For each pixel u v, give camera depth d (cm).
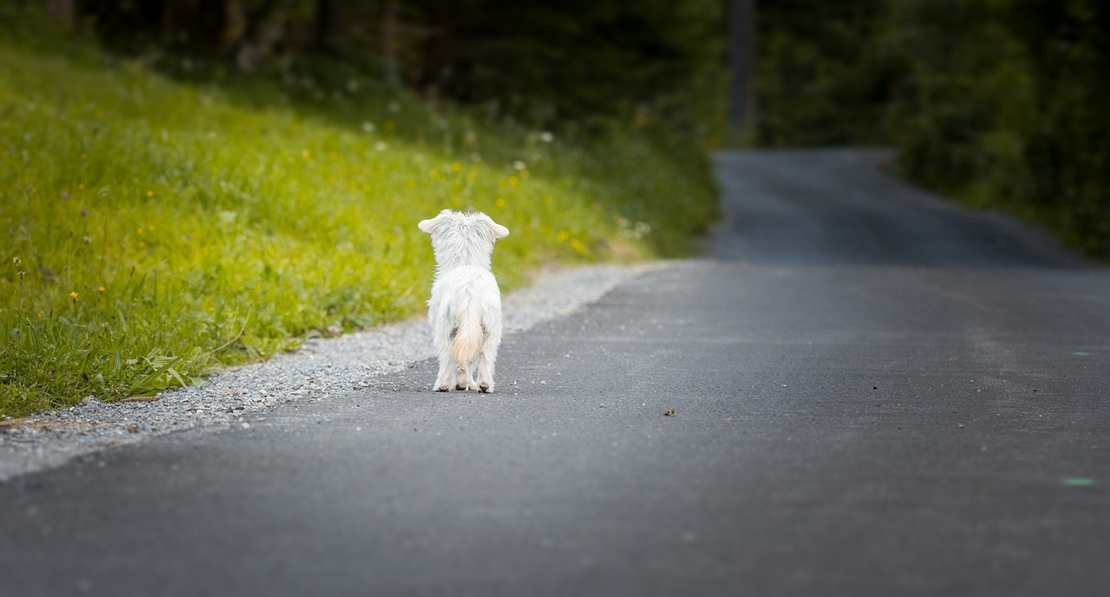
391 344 1331
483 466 718
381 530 585
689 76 4981
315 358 1234
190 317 1242
